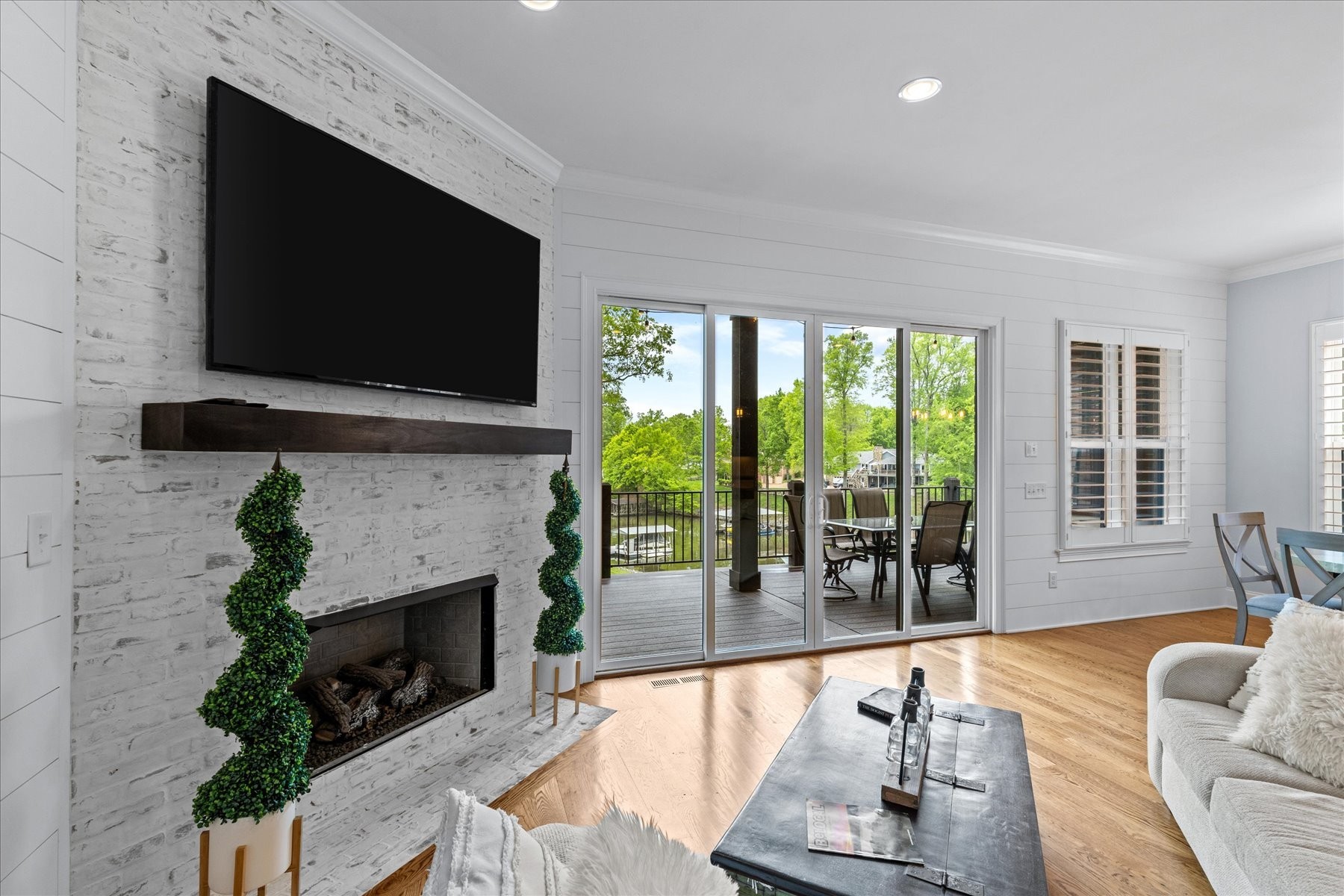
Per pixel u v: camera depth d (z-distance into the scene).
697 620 4.00
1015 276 4.75
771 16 2.29
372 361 2.30
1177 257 5.09
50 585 1.38
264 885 1.55
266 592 1.56
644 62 2.58
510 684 3.11
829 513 4.33
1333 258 4.81
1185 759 1.97
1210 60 2.52
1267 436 5.20
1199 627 4.82
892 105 2.89
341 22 2.21
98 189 1.56
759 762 2.67
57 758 1.41
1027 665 3.97
